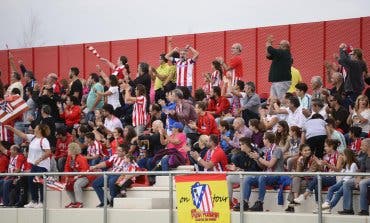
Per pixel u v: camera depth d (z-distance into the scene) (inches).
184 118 1389.0
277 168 1205.1
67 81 1765.5
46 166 1334.9
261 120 1358.3
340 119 1312.7
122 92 1577.3
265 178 1172.5
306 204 1146.0
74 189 1280.8
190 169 1298.0
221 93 1505.9
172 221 1192.2
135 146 1327.5
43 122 1469.0
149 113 1530.5
